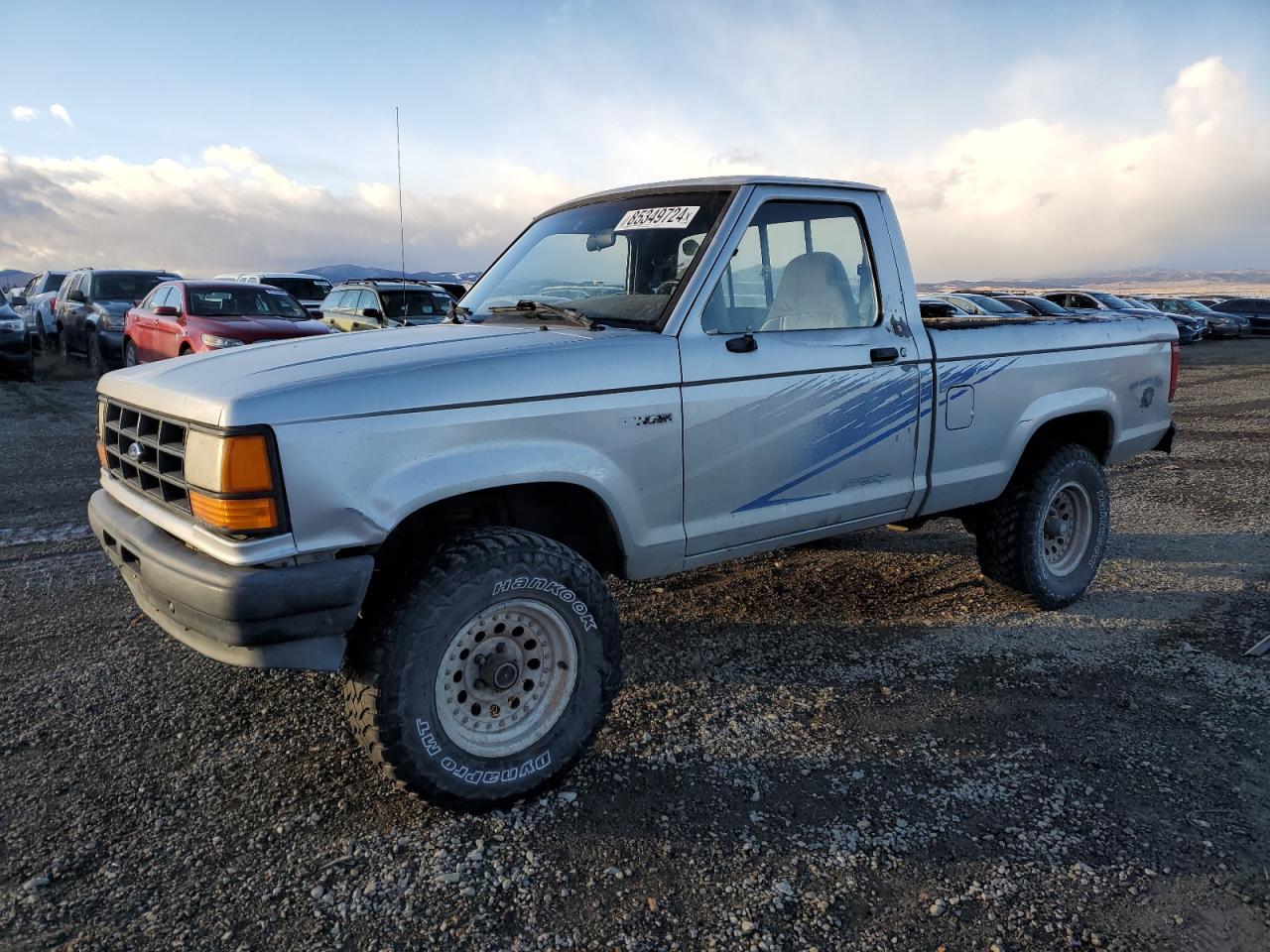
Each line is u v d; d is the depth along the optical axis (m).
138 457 2.76
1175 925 2.22
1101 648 3.97
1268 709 3.37
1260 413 12.69
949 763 2.98
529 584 2.63
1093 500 4.48
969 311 23.53
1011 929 2.20
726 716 3.31
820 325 3.53
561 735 2.77
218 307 11.83
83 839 2.54
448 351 2.76
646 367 2.95
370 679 2.46
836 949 2.13
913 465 3.77
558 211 4.04
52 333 19.02
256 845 2.52
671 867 2.44
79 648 3.88
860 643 4.03
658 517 3.05
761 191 3.34
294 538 2.35
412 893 2.32
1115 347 4.59
